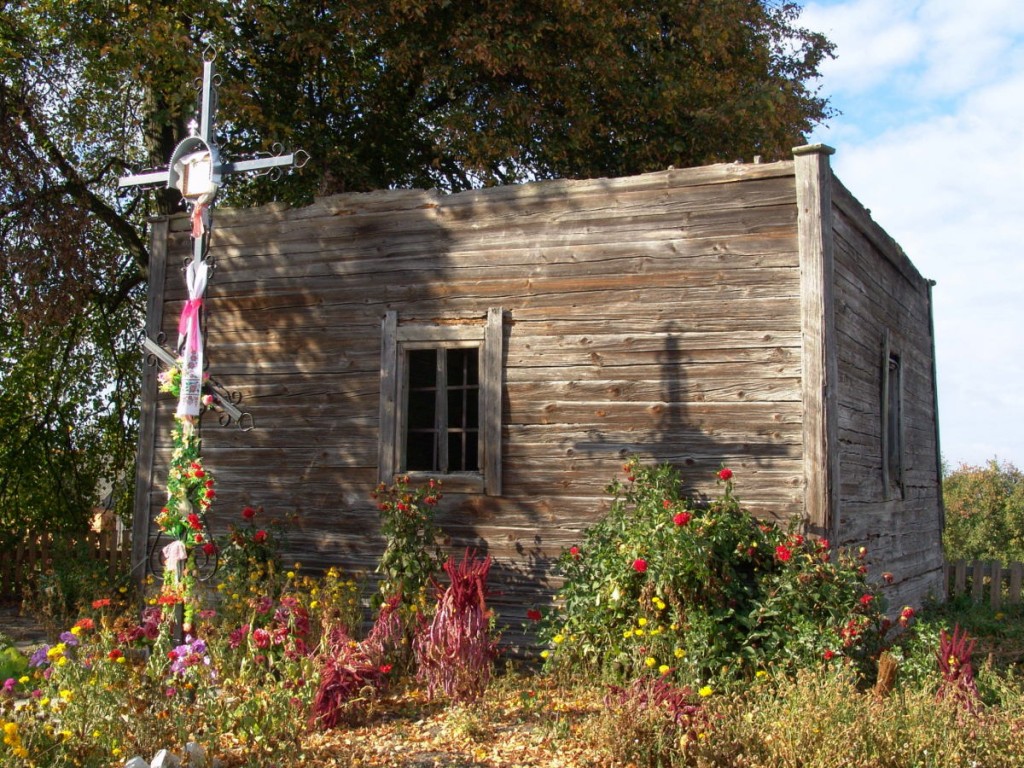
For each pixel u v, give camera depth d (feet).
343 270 32.83
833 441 26.55
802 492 26.53
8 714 16.51
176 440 25.32
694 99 55.47
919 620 31.27
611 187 29.60
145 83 48.03
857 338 30.78
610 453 28.84
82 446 53.42
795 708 18.70
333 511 32.01
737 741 17.90
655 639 23.68
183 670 19.72
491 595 29.71
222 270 34.47
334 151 52.03
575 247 29.86
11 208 44.83
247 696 20.39
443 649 23.39
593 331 29.40
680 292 28.53
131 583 38.91
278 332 33.50
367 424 31.94
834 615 23.58
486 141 50.26
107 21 47.78
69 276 44.55
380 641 25.17
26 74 47.67
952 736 18.16
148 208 55.67
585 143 53.83
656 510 25.82
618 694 20.03
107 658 19.29
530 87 53.88
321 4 50.72
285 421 33.04
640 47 54.75
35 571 45.34
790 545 24.67
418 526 28.86
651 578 24.20
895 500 34.73
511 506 29.78
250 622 23.63
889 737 17.81
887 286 35.76
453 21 50.31
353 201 32.91
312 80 54.95
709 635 23.62
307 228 33.50
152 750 17.83
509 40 48.73
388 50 50.14
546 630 26.37
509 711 22.50
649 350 28.71
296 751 18.56
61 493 51.42
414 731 21.09
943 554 44.34
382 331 31.94
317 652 23.79
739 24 56.34
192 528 24.72
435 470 31.07
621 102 54.08
